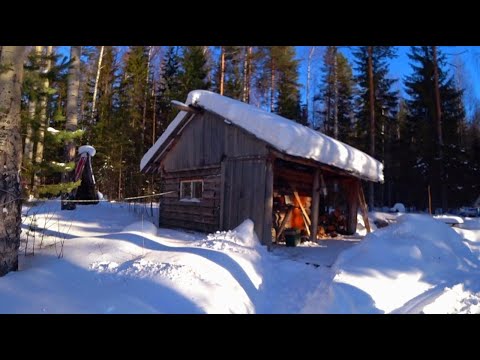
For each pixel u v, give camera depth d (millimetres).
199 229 10305
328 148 8633
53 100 7766
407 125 27062
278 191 10672
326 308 4508
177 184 11727
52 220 10039
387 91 27312
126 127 22766
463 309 4500
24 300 3723
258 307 4723
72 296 3928
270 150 8336
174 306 3881
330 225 12109
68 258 5387
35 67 7105
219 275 5086
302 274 6273
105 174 21156
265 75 26906
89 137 21766
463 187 23359
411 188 26297
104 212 12727
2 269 4434
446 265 6457
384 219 15094
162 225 12195
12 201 4605
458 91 24953
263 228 8250
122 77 26531
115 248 6000
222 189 9516
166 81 26781
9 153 4586
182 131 11539
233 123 8898
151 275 4598
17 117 4723
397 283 5508
